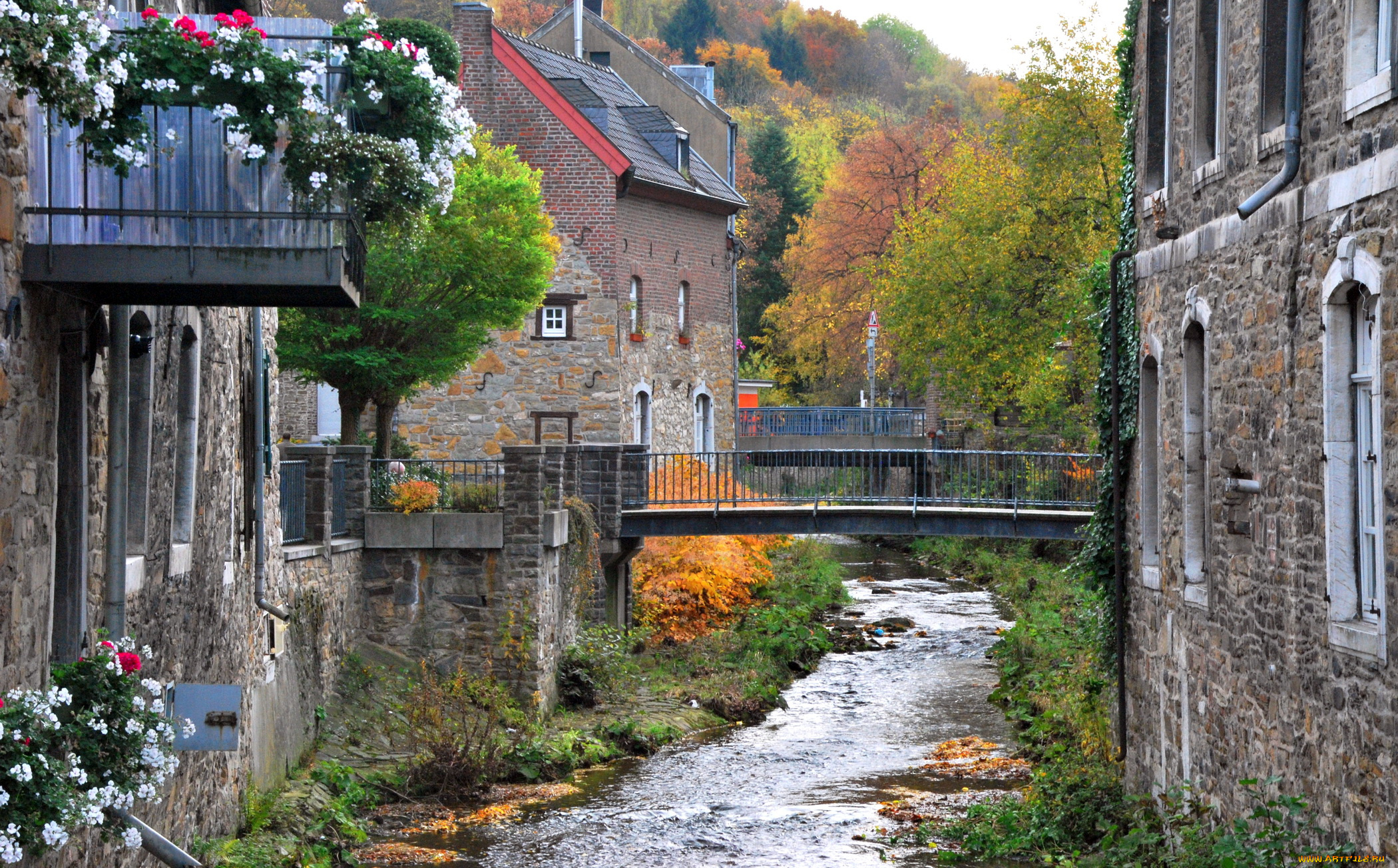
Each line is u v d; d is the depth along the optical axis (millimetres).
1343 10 8625
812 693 22266
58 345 7773
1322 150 8969
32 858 7086
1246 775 10344
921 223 40281
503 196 21578
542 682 18781
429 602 18688
